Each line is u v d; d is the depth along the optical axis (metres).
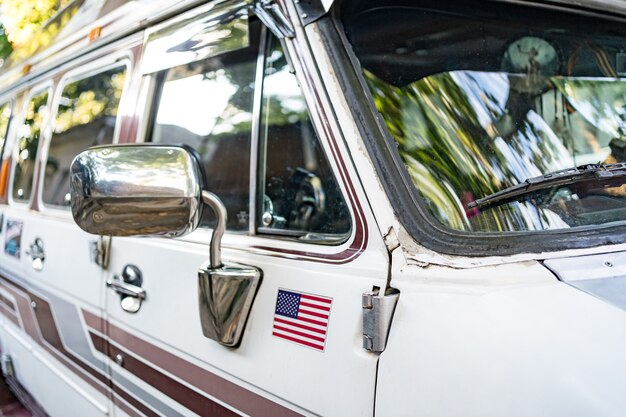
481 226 1.47
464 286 1.31
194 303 1.90
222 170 2.06
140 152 1.50
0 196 3.72
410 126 1.57
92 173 1.48
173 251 2.04
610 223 1.50
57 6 4.32
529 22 1.82
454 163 1.56
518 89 1.76
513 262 1.35
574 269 1.33
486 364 1.21
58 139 3.04
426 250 1.38
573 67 1.88
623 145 1.83
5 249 3.49
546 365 1.17
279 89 1.90
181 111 2.24
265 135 1.94
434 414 1.23
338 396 1.42
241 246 1.83
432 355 1.27
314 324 1.51
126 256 2.25
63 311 2.73
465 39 1.73
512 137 1.68
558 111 1.80
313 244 1.62
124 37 2.50
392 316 1.35
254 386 1.65
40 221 3.03
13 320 3.44
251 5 1.75
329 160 1.54
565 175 1.55
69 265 2.66
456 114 1.64
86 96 2.79
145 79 2.35
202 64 2.17
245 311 1.67
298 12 1.62
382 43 1.63
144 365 2.14
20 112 3.60
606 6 1.90
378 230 1.43
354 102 1.51
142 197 1.44
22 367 3.38
